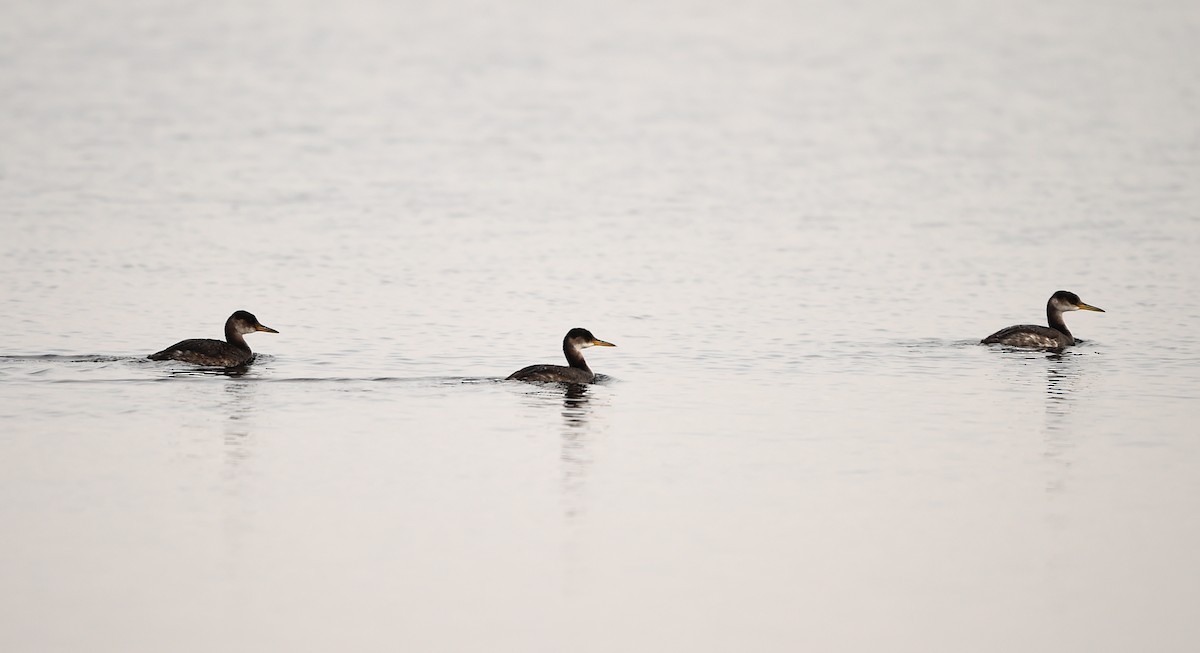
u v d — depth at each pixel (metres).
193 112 91.56
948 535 25.34
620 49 132.38
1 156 71.81
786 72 116.38
